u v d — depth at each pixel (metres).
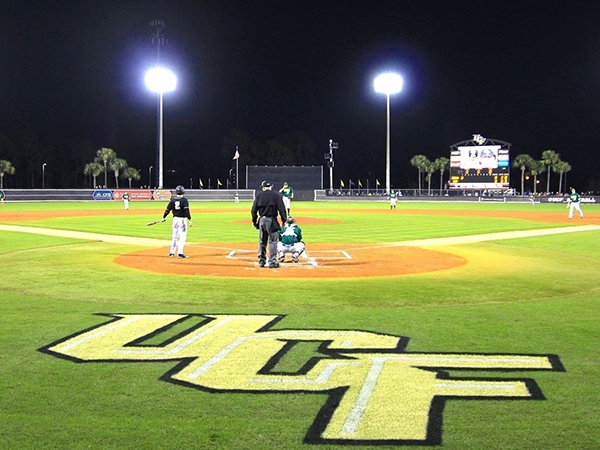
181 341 7.11
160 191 64.12
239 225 28.02
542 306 9.33
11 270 12.98
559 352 6.70
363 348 6.84
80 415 4.91
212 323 8.02
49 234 22.80
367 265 14.25
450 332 7.59
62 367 6.12
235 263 14.32
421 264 14.58
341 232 24.48
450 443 4.43
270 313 8.67
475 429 4.66
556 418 4.87
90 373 5.93
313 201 68.56
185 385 5.61
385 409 5.05
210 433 4.59
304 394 5.39
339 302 9.54
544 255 16.88
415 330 7.68
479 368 6.12
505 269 13.82
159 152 62.12
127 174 96.12
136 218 33.53
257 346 6.90
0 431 4.61
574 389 5.52
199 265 13.91
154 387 5.55
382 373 5.96
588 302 9.69
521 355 6.58
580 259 15.96
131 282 11.39
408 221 32.28
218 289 10.66
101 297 9.88
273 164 113.94
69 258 15.16
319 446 4.39
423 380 5.75
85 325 7.88
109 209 46.41
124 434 4.56
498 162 70.00
